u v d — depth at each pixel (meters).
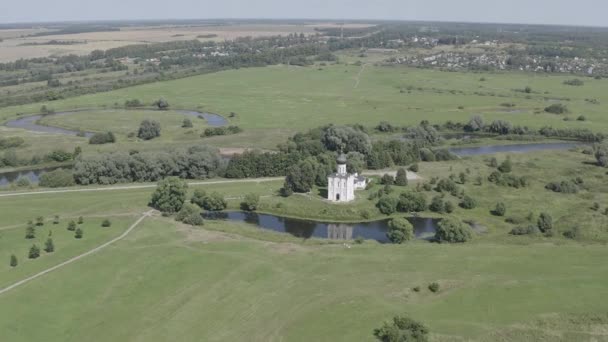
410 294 136.12
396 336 114.62
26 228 180.75
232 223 196.12
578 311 126.50
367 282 142.62
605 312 125.69
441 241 175.38
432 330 120.06
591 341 116.50
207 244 168.50
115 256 157.88
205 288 140.25
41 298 135.38
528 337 117.88
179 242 169.50
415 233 187.25
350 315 127.00
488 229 189.00
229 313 129.50
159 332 122.31
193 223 188.25
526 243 172.75
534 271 147.50
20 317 127.25
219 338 120.06
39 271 149.38
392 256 159.62
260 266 152.12
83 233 176.12
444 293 136.00
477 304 130.88
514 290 135.88
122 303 133.75
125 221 188.62
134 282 143.25
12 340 119.38
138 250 162.25
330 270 150.25
